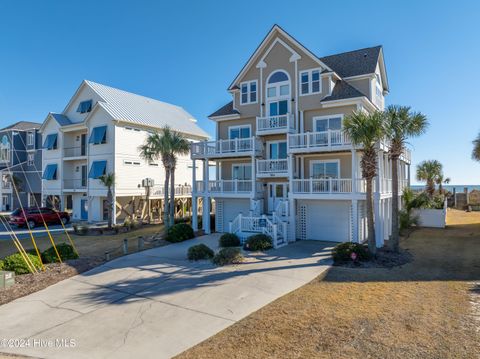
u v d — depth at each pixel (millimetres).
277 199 23250
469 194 43781
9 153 41594
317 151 19688
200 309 9211
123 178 32500
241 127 24984
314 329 7652
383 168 21406
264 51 24047
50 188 37500
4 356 6934
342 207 20266
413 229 25203
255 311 8945
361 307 8992
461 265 13625
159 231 25328
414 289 10516
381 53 25047
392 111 15266
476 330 7379
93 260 14930
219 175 26188
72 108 37125
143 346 7188
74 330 8086
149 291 10836
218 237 22078
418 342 6875
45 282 11797
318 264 14094
